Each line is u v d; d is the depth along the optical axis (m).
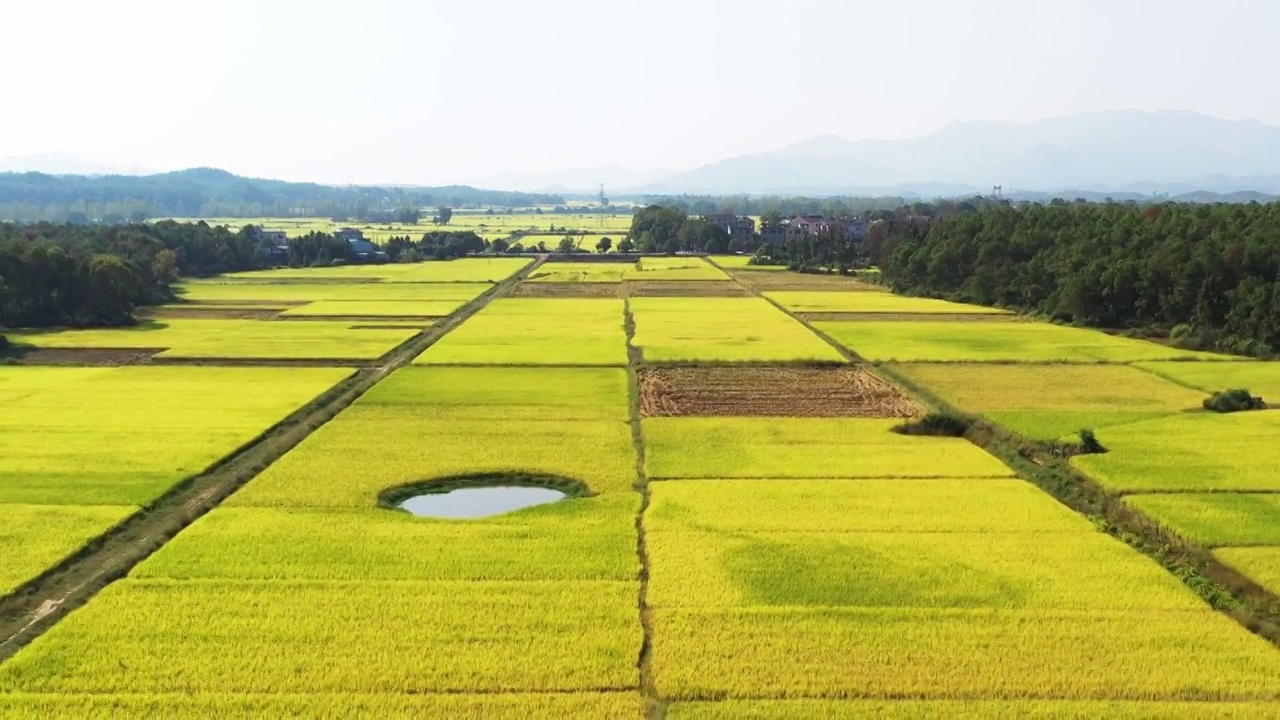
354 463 61.28
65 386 86.00
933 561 44.91
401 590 41.44
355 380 91.19
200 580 42.25
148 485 56.12
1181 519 50.88
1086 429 68.06
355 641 36.88
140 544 47.47
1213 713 32.06
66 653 35.81
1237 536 48.44
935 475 59.28
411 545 46.75
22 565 44.09
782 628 38.06
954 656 35.88
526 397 81.88
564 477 59.12
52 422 71.69
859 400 82.50
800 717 32.06
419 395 82.25
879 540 47.66
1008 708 32.53
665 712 32.53
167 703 32.66
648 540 47.66
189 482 57.66
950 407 79.44
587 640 37.03
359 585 41.88
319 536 47.88
